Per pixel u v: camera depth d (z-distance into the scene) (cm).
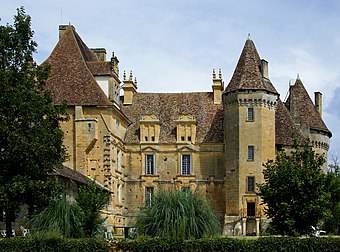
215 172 7756
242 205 7206
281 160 4497
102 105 7044
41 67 4503
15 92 4131
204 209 3869
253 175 7256
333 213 5656
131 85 8500
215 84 8394
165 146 7919
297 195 4269
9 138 4016
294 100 8231
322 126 8388
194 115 8194
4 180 4084
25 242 3512
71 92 7144
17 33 4341
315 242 3619
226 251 3541
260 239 3594
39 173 4156
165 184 7825
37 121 4184
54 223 3869
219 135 7869
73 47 7500
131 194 7869
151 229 3819
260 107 7362
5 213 4322
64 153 4491
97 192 4309
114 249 3531
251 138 7331
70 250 3512
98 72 7381
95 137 6969
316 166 4409
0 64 4297
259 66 7575
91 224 4009
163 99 8506
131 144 7969
